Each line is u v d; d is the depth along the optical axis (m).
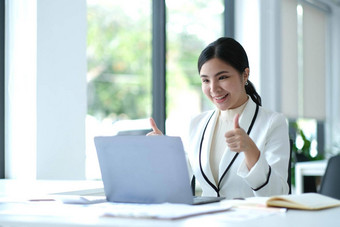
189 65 8.93
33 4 3.26
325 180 3.01
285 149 2.37
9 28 3.37
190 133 2.61
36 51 3.24
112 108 9.83
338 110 7.57
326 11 7.54
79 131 3.47
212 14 7.88
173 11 8.34
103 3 9.66
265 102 5.79
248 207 1.57
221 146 2.49
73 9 3.43
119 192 1.78
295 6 6.74
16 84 3.34
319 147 7.45
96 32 9.65
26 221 1.39
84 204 1.72
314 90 7.16
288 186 2.24
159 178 1.70
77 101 3.45
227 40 2.43
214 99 2.43
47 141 3.30
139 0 9.92
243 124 2.46
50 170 3.32
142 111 10.03
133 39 9.91
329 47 7.61
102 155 1.80
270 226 1.25
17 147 3.34
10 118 3.36
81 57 3.48
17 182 2.96
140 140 1.71
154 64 4.74
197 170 2.49
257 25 5.72
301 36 6.95
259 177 2.02
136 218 1.39
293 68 6.63
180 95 9.24
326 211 1.50
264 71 5.77
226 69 2.38
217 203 1.70
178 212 1.43
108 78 9.79
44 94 3.28
